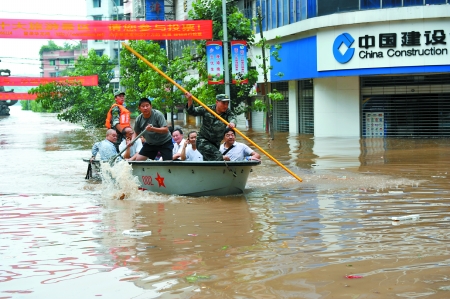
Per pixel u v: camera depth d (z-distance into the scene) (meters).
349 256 6.02
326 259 5.93
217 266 5.77
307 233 7.09
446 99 22.69
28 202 9.80
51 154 19.27
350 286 5.10
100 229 7.61
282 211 8.59
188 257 6.13
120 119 13.93
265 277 5.40
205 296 4.96
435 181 11.21
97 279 5.48
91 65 42.47
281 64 27.20
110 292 5.12
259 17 23.52
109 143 12.05
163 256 6.20
